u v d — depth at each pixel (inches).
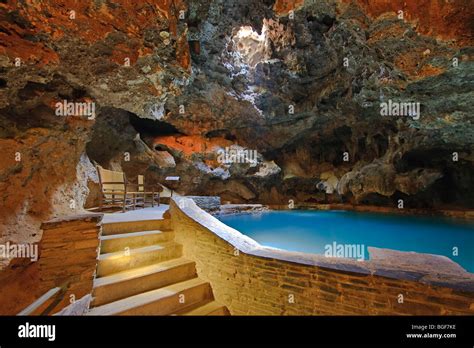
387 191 487.8
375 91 332.2
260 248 146.3
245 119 550.9
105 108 377.4
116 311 113.0
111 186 315.9
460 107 309.3
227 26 380.8
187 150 532.7
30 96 130.6
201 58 402.3
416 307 91.3
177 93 181.3
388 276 97.3
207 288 151.9
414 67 202.4
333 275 108.9
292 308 119.0
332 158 634.2
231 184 619.5
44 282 111.0
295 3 186.2
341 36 290.7
